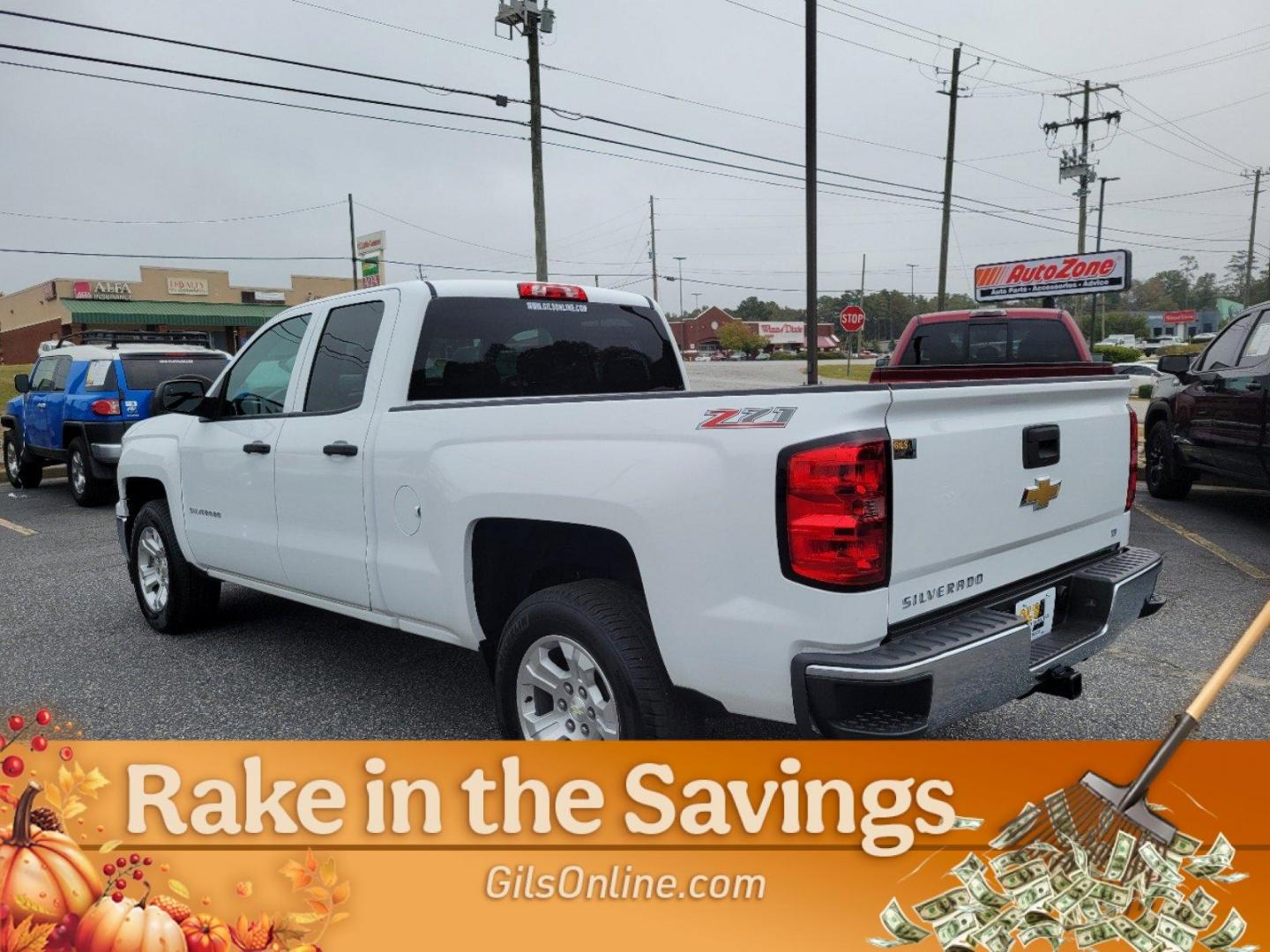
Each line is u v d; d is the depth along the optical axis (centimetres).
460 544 323
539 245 2020
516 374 405
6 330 4944
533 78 1962
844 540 233
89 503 1048
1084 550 328
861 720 236
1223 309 8562
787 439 241
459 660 469
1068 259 2434
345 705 408
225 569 470
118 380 1020
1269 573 619
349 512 375
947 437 256
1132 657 458
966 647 243
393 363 368
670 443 265
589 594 289
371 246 4078
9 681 447
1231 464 763
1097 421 324
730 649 253
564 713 302
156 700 418
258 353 456
